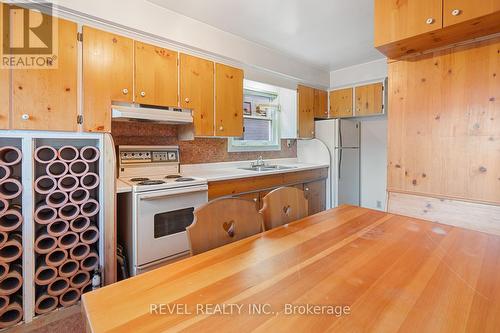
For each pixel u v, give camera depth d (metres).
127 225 2.09
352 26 2.63
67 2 1.80
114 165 1.92
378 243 1.11
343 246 1.07
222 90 2.75
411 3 1.66
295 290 0.75
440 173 1.86
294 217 1.57
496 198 1.65
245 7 2.28
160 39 2.30
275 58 3.29
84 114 1.87
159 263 2.08
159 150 2.63
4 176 1.61
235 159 3.39
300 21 2.52
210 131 2.66
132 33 2.16
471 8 1.45
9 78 1.59
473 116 1.71
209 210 1.13
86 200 1.85
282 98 3.91
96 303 0.69
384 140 4.06
